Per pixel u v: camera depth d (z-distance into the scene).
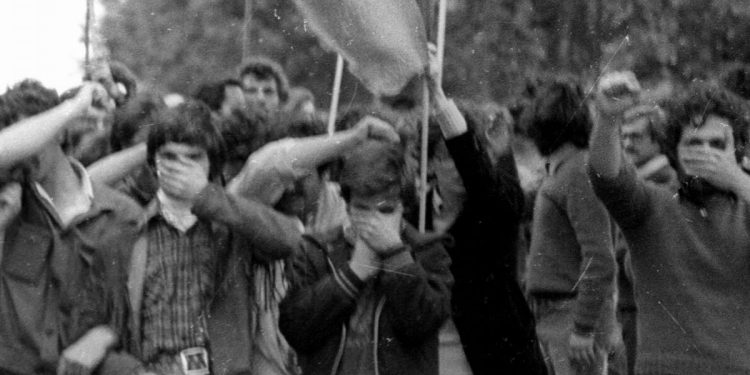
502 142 6.29
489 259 6.07
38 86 5.95
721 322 5.96
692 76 16.12
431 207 6.33
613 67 16.17
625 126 7.62
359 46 6.39
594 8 16.62
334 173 6.13
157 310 5.56
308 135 6.63
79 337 5.53
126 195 5.86
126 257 5.56
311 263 5.68
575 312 6.74
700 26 16.17
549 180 6.88
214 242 5.60
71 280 5.70
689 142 6.04
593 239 6.72
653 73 16.47
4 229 5.67
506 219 6.06
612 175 5.88
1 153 5.61
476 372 6.20
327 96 17.39
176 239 5.59
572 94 6.85
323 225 6.10
